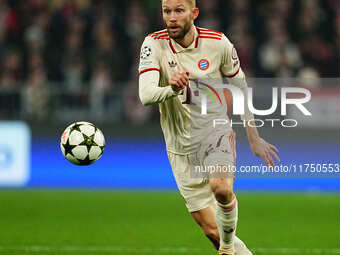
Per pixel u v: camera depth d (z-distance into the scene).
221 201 20.72
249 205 46.12
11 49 66.12
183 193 22.16
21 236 33.09
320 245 31.23
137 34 67.62
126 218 40.12
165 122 22.39
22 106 55.28
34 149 55.47
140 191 53.97
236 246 22.38
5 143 54.91
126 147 56.31
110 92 56.12
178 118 21.88
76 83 61.66
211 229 21.91
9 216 40.50
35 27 67.19
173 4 20.73
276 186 55.69
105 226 36.97
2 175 54.97
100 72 63.56
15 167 55.12
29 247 29.77
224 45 21.75
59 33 67.12
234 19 68.00
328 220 39.75
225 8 68.75
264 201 48.22
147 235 33.84
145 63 21.11
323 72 67.69
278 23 67.81
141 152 56.31
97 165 56.19
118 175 56.28
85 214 41.72
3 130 54.91
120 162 56.28
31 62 64.19
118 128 56.19
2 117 55.03
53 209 43.62
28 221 38.56
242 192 53.94
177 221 39.09
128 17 68.44
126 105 56.31
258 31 67.50
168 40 21.62
